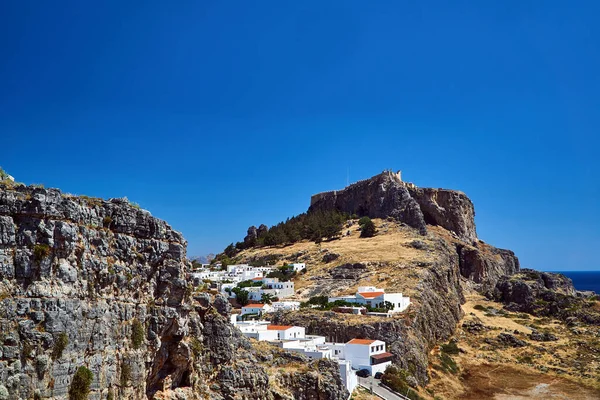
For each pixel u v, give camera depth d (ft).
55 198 95.86
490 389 387.96
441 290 549.13
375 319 413.59
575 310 577.84
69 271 96.32
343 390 198.90
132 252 114.73
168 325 123.95
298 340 345.51
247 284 580.30
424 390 363.56
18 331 86.84
